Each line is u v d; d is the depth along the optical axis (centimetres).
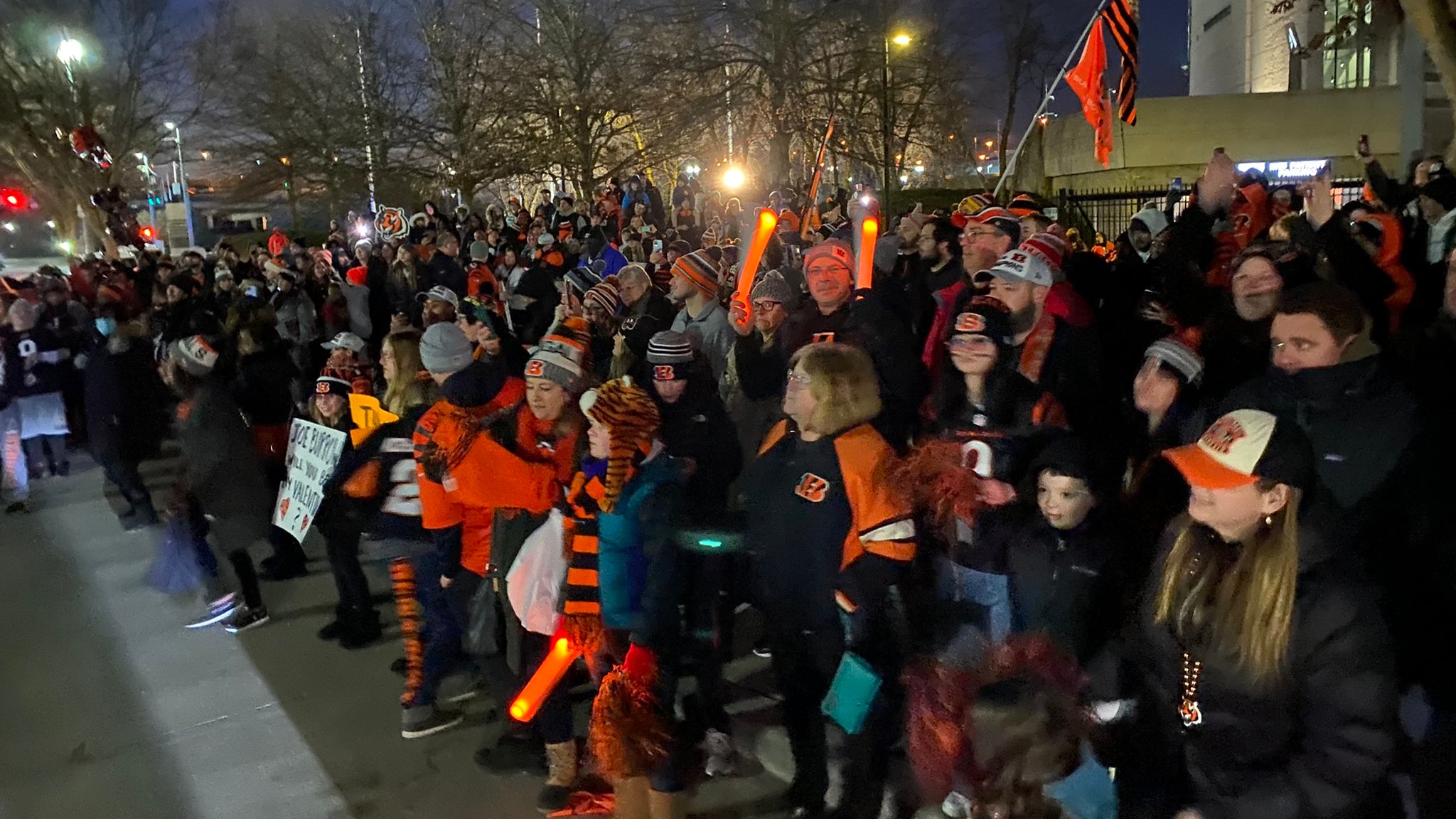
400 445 448
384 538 443
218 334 590
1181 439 323
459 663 462
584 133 2081
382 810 393
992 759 276
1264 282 377
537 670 356
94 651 558
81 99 2533
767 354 473
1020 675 285
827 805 359
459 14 2225
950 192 2116
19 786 421
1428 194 557
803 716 352
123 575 686
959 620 321
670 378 384
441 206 2666
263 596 636
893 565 319
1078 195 1447
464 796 400
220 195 3659
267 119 2505
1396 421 298
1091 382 362
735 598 399
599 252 1203
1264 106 1878
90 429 789
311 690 503
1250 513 232
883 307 431
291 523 567
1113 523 302
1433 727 282
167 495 884
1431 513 296
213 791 412
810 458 331
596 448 337
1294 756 234
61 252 2797
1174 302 466
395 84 2386
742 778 394
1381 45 1998
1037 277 363
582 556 345
